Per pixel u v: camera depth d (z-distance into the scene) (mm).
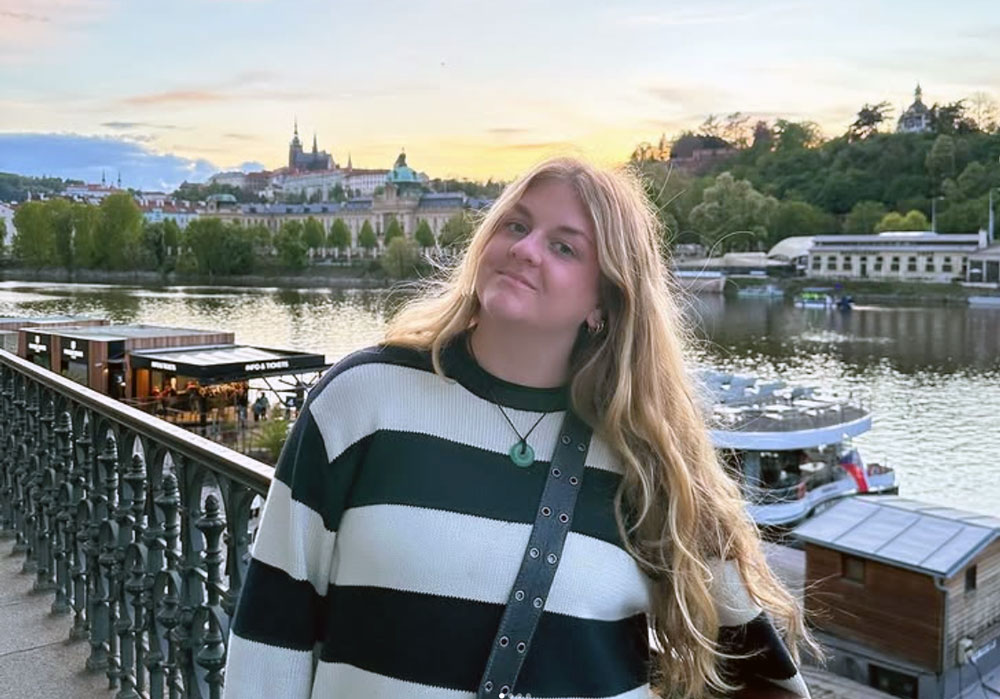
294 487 1299
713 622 1357
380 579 1231
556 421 1304
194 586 2424
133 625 2934
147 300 85000
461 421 1278
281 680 1292
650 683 1443
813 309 95312
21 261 118438
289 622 1301
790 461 30469
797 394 36094
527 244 1273
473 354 1318
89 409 3236
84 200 138250
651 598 1374
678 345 1384
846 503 13211
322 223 134125
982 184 117125
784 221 119688
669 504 1316
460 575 1217
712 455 1411
